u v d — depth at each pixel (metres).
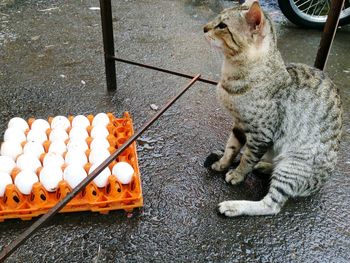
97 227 0.62
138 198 0.62
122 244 0.60
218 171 0.73
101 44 1.14
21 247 0.58
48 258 0.57
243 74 0.62
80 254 0.58
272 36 0.62
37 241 0.59
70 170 0.60
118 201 0.62
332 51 1.17
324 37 0.74
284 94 0.63
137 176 0.64
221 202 0.65
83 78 0.98
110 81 0.92
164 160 0.75
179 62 1.08
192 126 0.85
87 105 0.89
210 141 0.81
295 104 0.63
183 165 0.74
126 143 0.57
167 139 0.80
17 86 0.94
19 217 0.60
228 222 0.64
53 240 0.59
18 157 0.64
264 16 0.59
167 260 0.58
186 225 0.63
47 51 1.09
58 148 0.66
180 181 0.71
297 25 1.31
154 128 0.83
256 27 0.59
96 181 0.61
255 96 0.62
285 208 0.67
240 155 0.77
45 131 0.72
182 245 0.60
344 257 0.60
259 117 0.63
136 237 0.61
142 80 0.99
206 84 0.99
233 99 0.64
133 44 1.15
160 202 0.66
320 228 0.64
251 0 0.64
